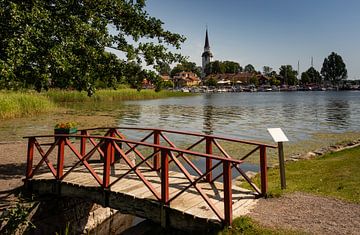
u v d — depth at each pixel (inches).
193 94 4320.9
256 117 1285.7
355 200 260.7
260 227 210.2
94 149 282.4
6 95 1171.3
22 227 263.4
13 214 244.4
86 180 302.2
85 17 362.6
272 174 413.4
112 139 268.8
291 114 1406.3
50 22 302.0
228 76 6077.8
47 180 302.5
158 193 260.4
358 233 200.2
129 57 385.1
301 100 2586.1
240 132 890.1
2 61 246.5
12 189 314.3
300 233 201.0
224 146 665.6
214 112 1509.6
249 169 481.4
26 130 824.9
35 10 281.9
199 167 500.4
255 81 5457.7
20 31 269.0
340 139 763.4
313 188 305.4
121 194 262.5
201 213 227.6
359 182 317.1
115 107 1711.4
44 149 551.8
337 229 206.4
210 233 213.0
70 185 291.3
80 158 288.0
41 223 283.4
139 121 1119.6
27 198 290.8
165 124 1052.5
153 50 402.6
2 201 280.7
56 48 293.9
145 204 249.1
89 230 330.0
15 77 293.4
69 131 553.0
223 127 991.6
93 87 371.6
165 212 237.3
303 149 640.4
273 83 5467.5
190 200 252.8
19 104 1139.9
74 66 330.0
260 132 887.7
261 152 272.7
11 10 259.3
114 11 399.9
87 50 339.3
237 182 378.6
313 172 392.5
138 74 402.0
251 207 245.9
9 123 962.7
